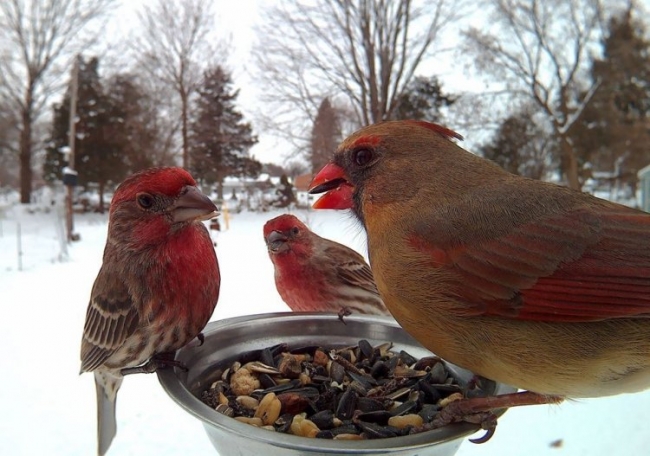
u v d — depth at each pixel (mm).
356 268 298
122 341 172
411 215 145
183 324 169
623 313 124
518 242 132
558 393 132
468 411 129
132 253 170
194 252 168
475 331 134
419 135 155
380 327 192
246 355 178
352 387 160
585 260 128
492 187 145
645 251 127
